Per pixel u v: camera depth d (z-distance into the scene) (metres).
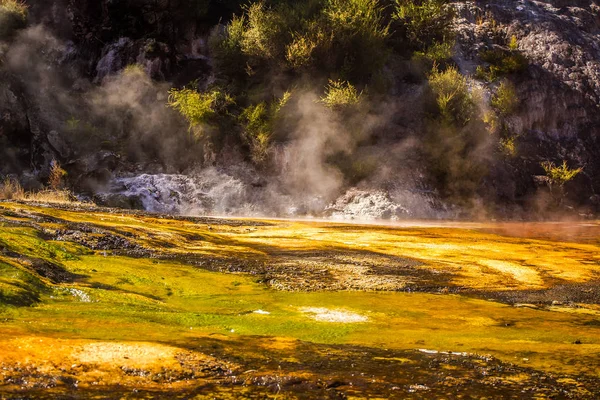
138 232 16.58
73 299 8.58
